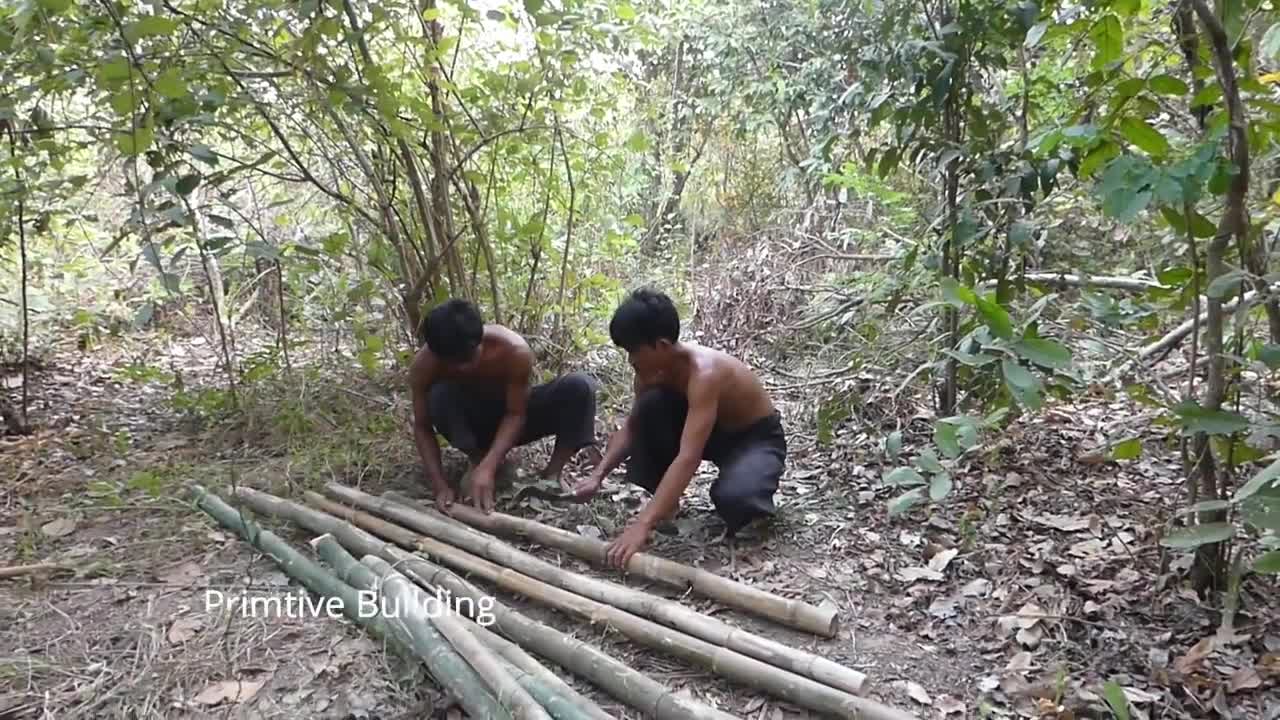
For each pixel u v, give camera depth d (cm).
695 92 777
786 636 269
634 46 636
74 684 241
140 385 515
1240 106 236
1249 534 281
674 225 783
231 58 366
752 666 240
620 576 305
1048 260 448
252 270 570
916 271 446
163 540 323
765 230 689
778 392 493
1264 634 258
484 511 338
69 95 407
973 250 382
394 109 372
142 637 261
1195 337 267
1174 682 243
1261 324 329
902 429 420
